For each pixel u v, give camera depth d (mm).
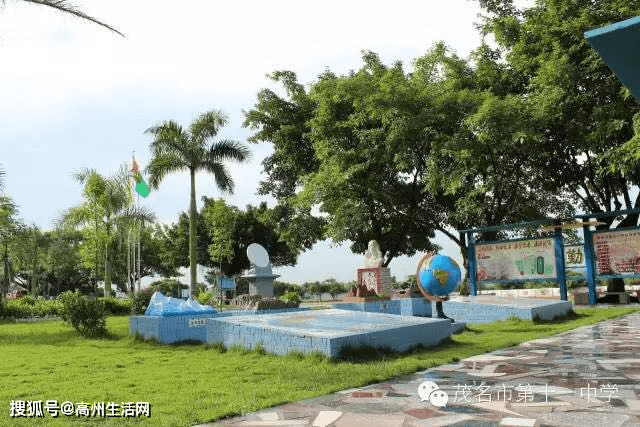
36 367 8523
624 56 2799
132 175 31250
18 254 47688
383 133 22578
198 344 11828
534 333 11625
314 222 27562
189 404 5652
